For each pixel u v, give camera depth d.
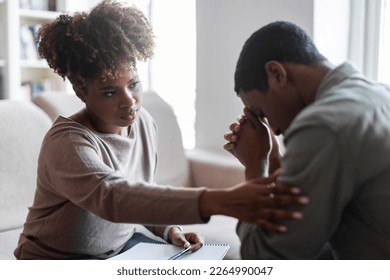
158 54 3.10
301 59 0.86
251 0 2.22
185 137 3.00
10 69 3.13
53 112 1.77
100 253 1.27
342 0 2.14
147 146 1.36
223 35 2.35
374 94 0.81
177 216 0.86
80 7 3.50
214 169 2.07
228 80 2.35
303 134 0.76
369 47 2.16
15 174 1.58
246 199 0.78
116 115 1.12
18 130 1.61
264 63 0.86
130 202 0.91
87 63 1.07
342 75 0.84
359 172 0.75
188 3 2.91
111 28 1.08
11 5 3.11
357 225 0.82
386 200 0.77
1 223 1.52
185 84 2.98
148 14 3.14
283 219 0.77
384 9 2.13
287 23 0.88
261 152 0.99
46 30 1.13
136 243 1.38
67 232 1.17
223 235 1.60
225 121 2.39
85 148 1.07
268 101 0.88
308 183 0.74
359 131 0.74
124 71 1.09
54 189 1.13
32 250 1.23
